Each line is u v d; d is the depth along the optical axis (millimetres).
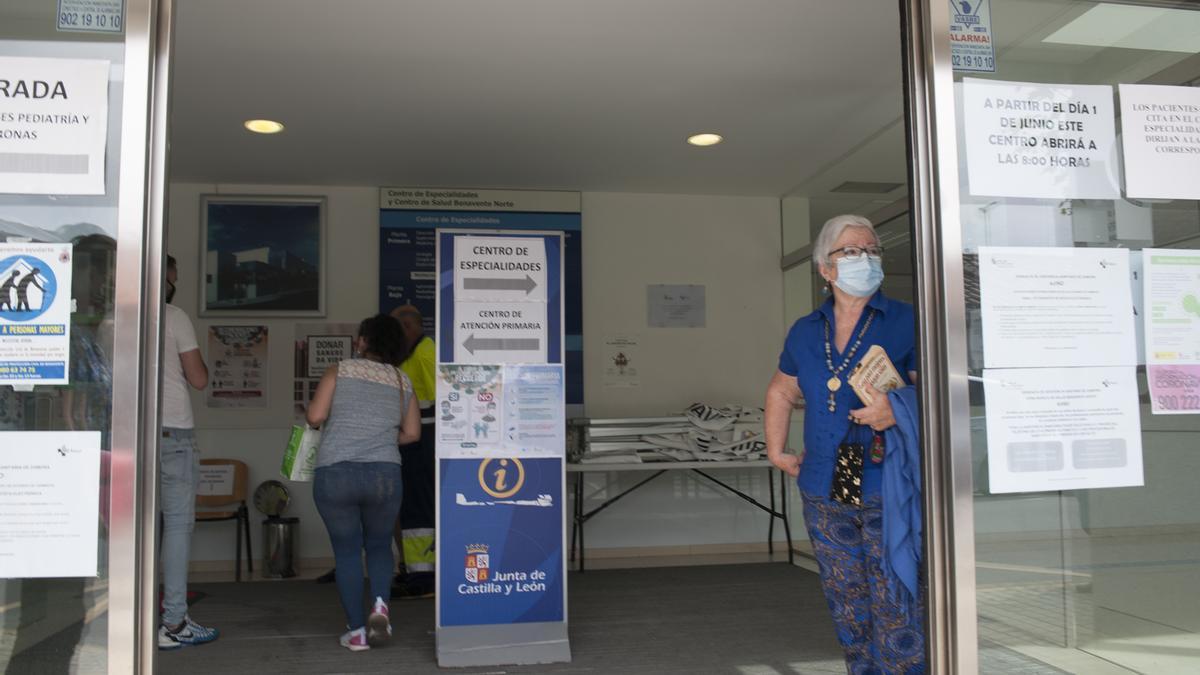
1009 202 2627
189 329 4324
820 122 5590
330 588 5852
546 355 4367
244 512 6359
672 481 7121
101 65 2357
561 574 4270
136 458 2295
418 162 6336
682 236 7293
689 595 5566
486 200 7031
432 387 5801
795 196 7242
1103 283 2654
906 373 3131
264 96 5051
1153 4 2768
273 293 6766
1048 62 2691
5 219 2311
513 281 4371
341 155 6148
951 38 2650
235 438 6652
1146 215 2695
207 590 5793
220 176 6609
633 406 7129
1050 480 2592
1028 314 2609
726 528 7156
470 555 4219
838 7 4051
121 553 2273
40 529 2268
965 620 2535
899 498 2889
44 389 2287
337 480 4230
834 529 3143
